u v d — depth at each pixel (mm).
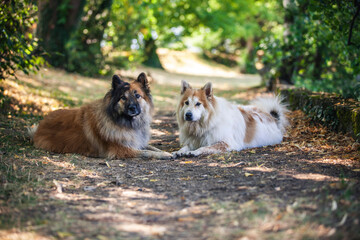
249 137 6137
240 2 27281
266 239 2582
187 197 3656
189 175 4512
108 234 2785
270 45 12531
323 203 3166
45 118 6203
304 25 10469
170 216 3160
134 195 3777
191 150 6008
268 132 6383
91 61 17484
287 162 4809
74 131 5816
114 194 3812
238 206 3279
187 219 3059
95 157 5699
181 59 32625
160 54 32062
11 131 6609
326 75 10875
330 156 4918
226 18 27500
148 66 26078
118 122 5508
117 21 18594
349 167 4355
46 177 4297
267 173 4344
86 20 17609
